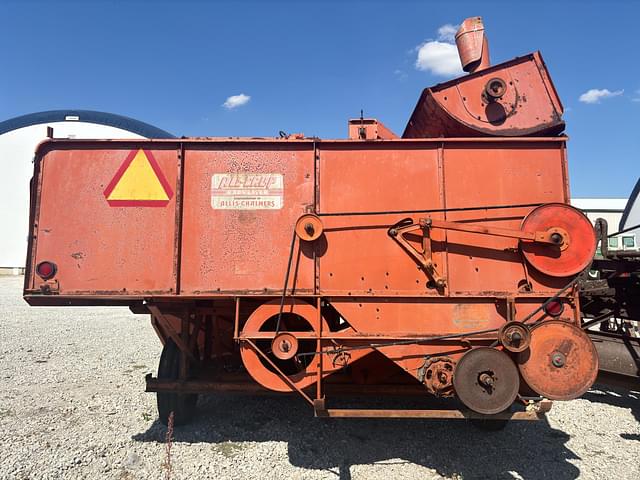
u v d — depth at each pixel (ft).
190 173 13.88
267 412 18.21
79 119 119.24
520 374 12.37
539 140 13.44
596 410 19.39
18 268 100.94
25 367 24.77
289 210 13.66
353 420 17.34
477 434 16.22
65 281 13.50
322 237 13.43
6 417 17.21
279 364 15.65
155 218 13.71
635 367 18.33
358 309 13.16
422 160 13.67
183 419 16.43
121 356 28.02
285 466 13.62
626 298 19.45
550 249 12.80
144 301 15.11
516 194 13.42
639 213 75.15
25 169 110.11
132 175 13.88
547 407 11.82
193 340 16.17
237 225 13.65
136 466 13.42
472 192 13.46
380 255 13.29
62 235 13.65
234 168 13.87
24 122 115.44
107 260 13.58
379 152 13.78
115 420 17.07
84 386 21.47
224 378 16.08
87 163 13.92
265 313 13.34
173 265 13.50
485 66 15.62
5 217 107.86
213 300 15.35
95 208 13.76
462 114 14.03
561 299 12.81
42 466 13.21
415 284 13.14
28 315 45.88
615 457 14.58
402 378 16.06
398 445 15.20
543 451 14.97
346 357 12.96
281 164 13.84
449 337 12.44
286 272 13.10
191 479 12.71
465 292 13.01
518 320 12.87
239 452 14.53
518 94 13.96
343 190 13.66
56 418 17.19
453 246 13.23
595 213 103.65
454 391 12.61
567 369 11.91
